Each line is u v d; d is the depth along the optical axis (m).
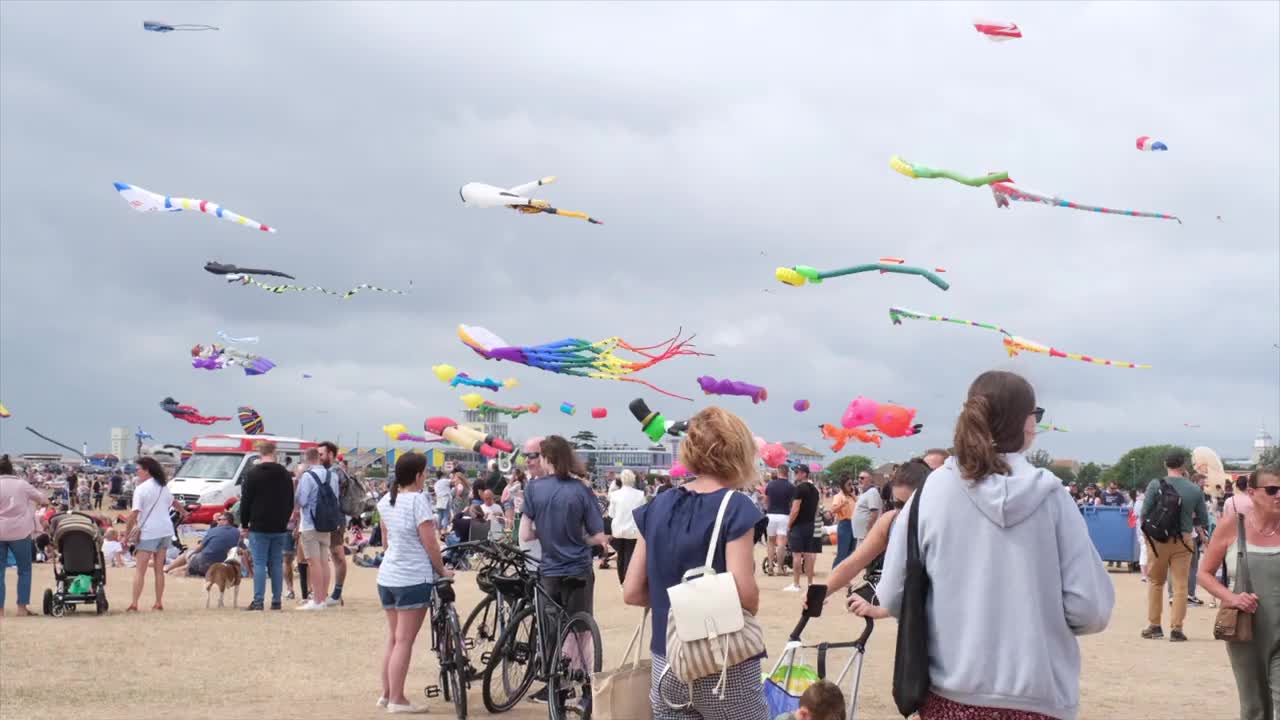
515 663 9.07
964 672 3.46
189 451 35.34
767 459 21.97
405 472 8.90
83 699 9.26
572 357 14.79
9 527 14.70
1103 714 8.89
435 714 8.88
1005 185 12.83
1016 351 16.38
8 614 14.97
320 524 15.65
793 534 18.52
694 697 4.39
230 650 11.95
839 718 5.16
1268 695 6.50
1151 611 13.25
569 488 9.19
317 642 12.59
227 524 21.31
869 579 6.61
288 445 36.84
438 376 22.25
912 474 6.61
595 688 6.12
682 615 4.30
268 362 21.80
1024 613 3.44
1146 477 98.62
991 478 3.52
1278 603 6.40
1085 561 3.49
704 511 4.48
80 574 14.86
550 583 9.05
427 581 8.84
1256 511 6.53
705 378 15.62
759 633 4.40
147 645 12.20
